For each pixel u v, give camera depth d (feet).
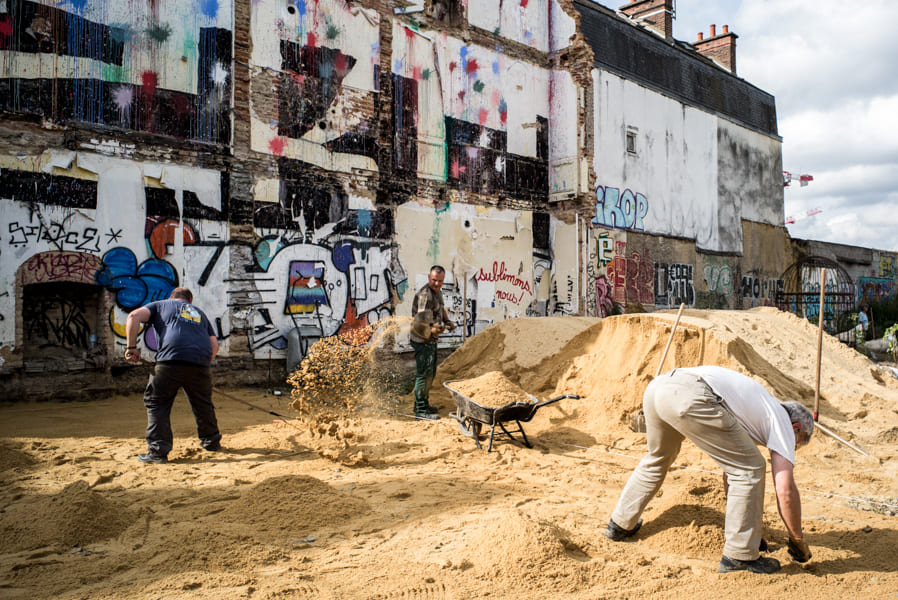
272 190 38.52
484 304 52.54
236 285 36.60
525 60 57.16
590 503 15.97
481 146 52.85
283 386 37.50
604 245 61.31
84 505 13.26
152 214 33.81
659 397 12.46
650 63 70.69
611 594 10.60
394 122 46.26
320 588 10.53
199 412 20.97
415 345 27.84
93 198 31.96
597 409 25.55
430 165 48.73
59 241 30.83
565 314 57.57
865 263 104.06
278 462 19.69
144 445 21.68
